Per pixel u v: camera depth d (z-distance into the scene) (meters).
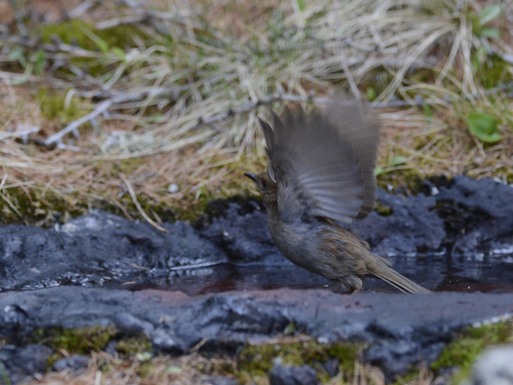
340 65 13.44
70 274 9.87
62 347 7.43
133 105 12.98
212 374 7.25
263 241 10.90
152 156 11.75
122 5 14.78
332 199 8.29
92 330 7.45
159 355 7.38
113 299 7.75
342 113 8.54
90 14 14.79
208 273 10.36
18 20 14.04
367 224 10.98
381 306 7.55
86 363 7.36
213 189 11.06
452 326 7.24
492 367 6.94
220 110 12.70
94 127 12.34
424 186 11.30
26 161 11.23
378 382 7.13
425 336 7.23
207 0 14.89
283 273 10.38
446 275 10.08
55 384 7.18
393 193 11.22
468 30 13.53
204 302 7.62
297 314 7.43
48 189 10.66
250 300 7.53
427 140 11.99
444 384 7.04
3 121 12.09
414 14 13.96
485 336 7.18
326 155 7.94
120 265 10.24
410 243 11.07
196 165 11.55
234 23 14.43
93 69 13.72
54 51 13.77
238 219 10.94
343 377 7.15
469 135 12.02
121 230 10.52
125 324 7.46
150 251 10.49
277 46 13.44
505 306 7.50
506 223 11.06
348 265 9.12
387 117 12.62
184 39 13.91
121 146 11.83
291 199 8.59
